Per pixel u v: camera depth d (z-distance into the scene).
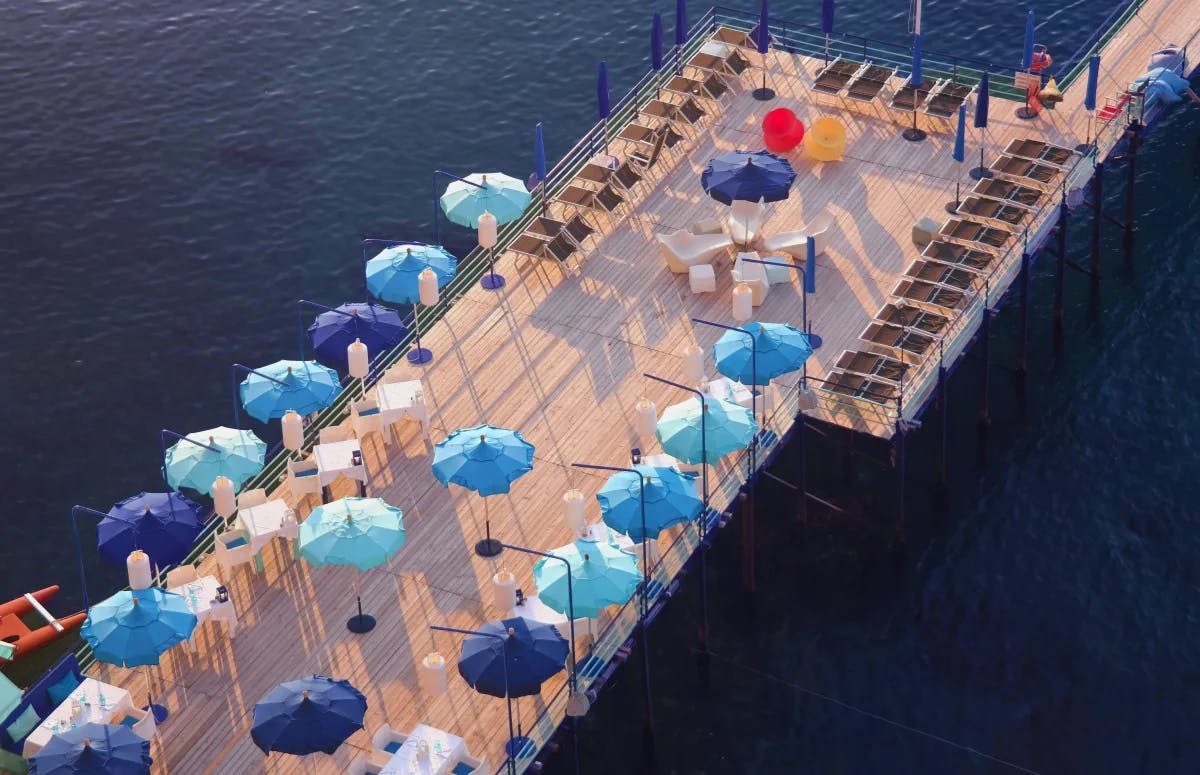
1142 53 63.75
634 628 44.12
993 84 63.53
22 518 55.03
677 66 65.19
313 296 62.97
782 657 49.22
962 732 46.97
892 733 47.03
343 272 63.97
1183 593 50.66
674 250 55.50
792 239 55.78
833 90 62.38
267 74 73.25
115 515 45.34
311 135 70.06
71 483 56.19
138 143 69.69
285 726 38.41
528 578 45.72
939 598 50.78
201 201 67.06
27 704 42.06
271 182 67.88
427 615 44.88
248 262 64.38
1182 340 59.09
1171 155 66.75
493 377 52.31
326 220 66.19
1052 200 56.62
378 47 74.62
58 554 53.88
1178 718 47.19
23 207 66.81
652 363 52.50
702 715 47.72
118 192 67.44
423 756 39.22
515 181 56.62
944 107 60.69
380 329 50.97
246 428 57.78
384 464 49.50
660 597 45.19
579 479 48.72
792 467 55.44
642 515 42.84
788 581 51.47
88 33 75.69
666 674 48.91
